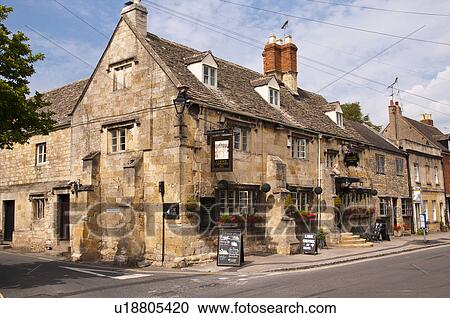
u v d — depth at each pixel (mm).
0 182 24531
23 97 13289
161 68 17438
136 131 18125
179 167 16344
